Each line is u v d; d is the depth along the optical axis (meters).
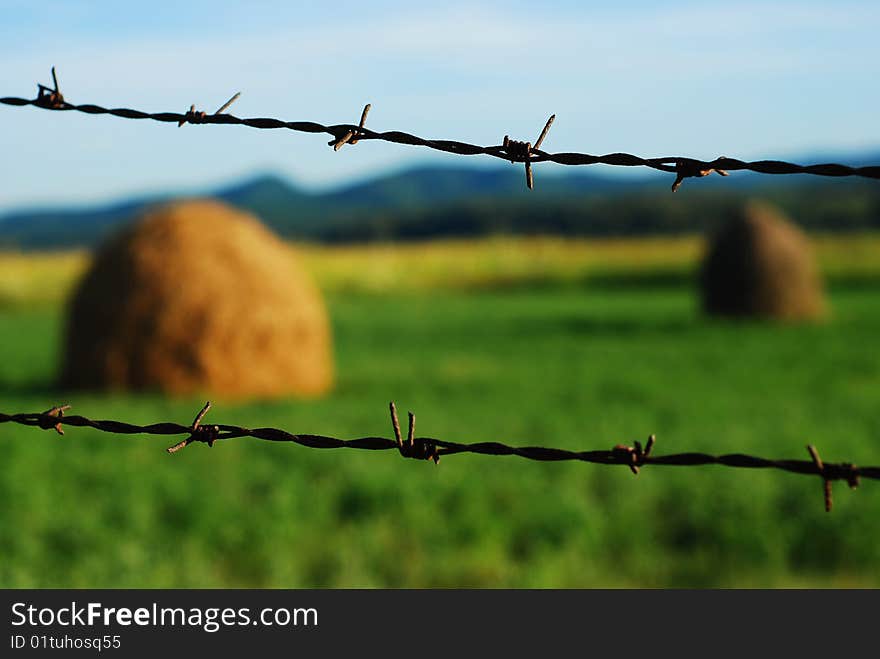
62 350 39.97
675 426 28.50
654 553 17.77
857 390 36.75
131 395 37.94
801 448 24.09
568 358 49.28
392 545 17.94
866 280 106.94
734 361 46.66
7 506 19.67
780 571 16.95
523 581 16.14
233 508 19.30
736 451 23.91
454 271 130.88
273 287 39.47
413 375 43.50
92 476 22.31
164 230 39.84
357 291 114.69
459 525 18.50
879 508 18.72
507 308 88.62
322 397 38.16
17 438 26.00
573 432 27.20
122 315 38.38
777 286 69.88
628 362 47.06
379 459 23.56
